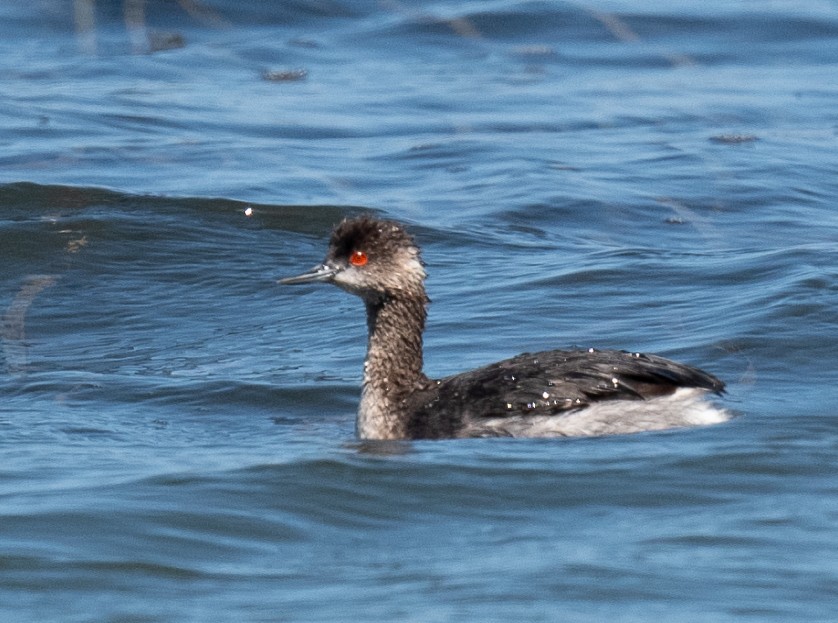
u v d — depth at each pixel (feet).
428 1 106.73
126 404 45.39
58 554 31.09
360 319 53.93
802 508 33.17
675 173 72.13
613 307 53.01
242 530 32.76
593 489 34.81
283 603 28.76
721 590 28.89
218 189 68.49
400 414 41.22
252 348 51.49
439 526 33.04
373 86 90.48
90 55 96.27
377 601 28.71
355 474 36.06
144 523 32.86
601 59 96.94
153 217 64.39
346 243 42.52
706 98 87.86
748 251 59.77
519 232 63.72
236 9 104.37
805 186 70.33
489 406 40.06
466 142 78.02
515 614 27.81
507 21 102.83
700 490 34.50
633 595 28.71
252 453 38.99
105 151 74.33
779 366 45.78
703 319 50.75
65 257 60.75
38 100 84.12
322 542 32.22
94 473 36.81
